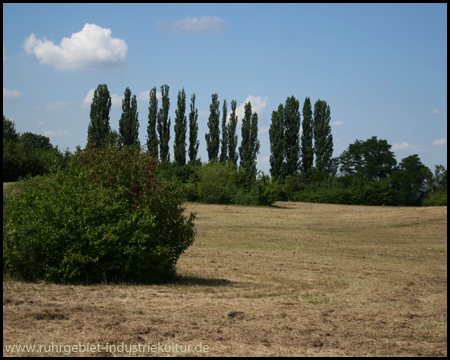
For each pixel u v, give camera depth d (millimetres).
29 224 10938
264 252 20094
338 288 11984
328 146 85812
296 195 76375
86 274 10938
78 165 12891
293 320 8180
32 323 7055
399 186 83812
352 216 44719
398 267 16969
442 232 33031
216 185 58344
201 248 20469
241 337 6918
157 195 12227
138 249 11359
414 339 7340
